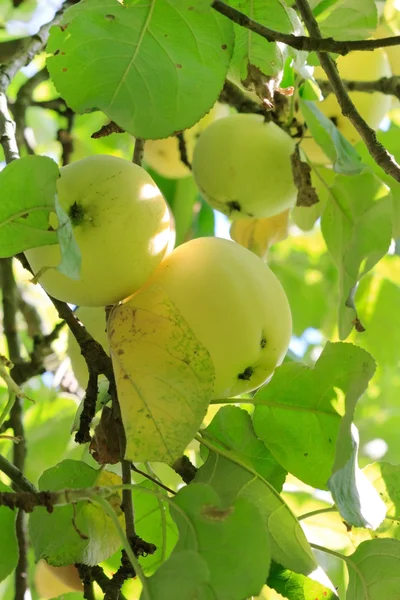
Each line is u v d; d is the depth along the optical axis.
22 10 1.24
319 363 0.85
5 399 1.15
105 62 0.84
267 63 0.90
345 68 0.98
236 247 0.84
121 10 0.82
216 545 0.75
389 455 1.49
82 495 0.76
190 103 0.84
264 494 0.82
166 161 1.04
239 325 0.82
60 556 0.84
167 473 0.99
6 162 0.90
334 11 0.95
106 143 1.27
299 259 1.51
